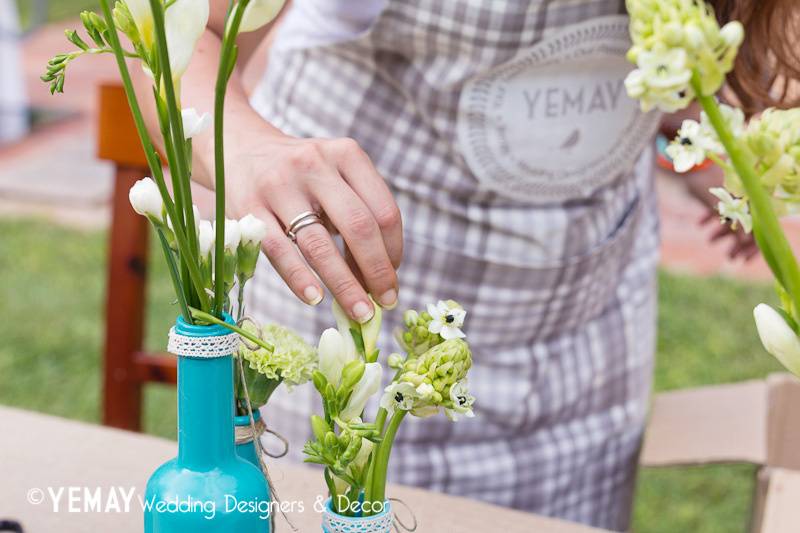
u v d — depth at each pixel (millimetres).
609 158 1353
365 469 739
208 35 1204
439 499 1091
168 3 636
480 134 1285
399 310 1391
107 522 1018
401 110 1313
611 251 1455
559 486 1538
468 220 1347
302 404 1426
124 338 1824
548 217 1363
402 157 1329
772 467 1558
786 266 587
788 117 570
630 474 1626
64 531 1001
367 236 911
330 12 1296
